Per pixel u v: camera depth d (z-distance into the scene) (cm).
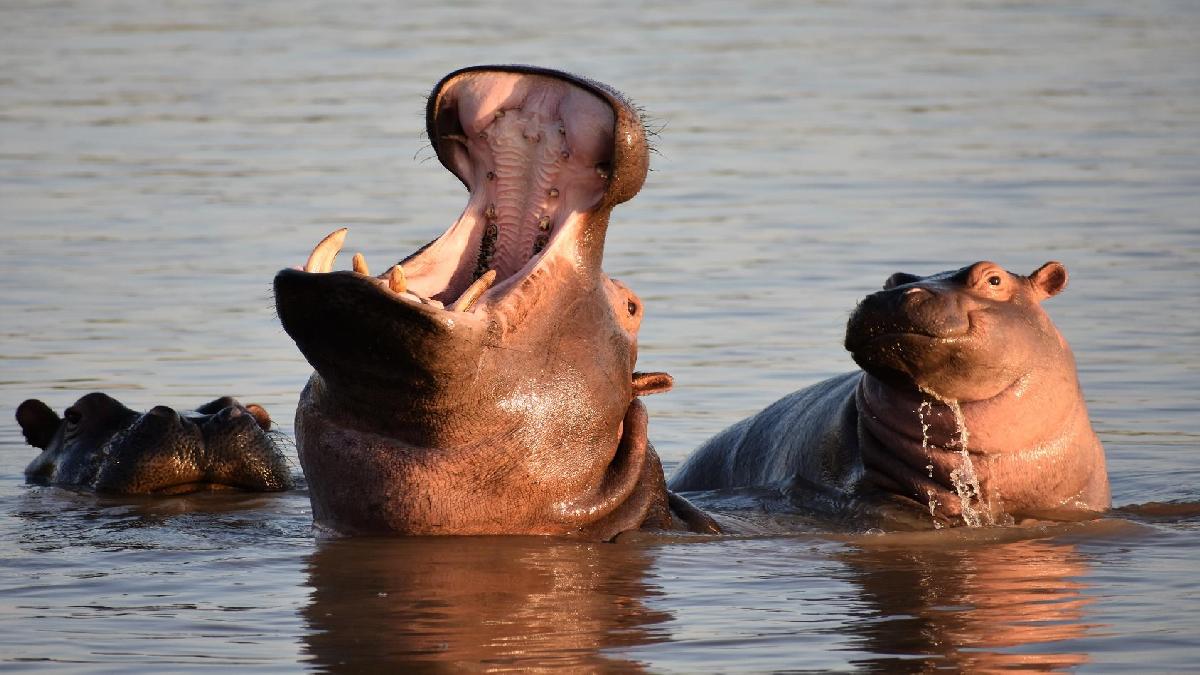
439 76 9881
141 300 4772
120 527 2708
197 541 2559
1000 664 1892
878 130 7975
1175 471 3316
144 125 8250
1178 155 7062
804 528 2822
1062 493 3025
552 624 2045
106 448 3123
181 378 3953
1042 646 1966
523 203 2406
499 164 2400
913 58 10712
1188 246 5334
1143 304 4631
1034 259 5141
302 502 2992
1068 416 3033
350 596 2170
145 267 5203
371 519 2400
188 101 9062
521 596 2172
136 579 2292
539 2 14438
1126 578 2339
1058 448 3011
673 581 2284
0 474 3278
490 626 2034
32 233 5716
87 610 2125
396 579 2244
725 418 3719
